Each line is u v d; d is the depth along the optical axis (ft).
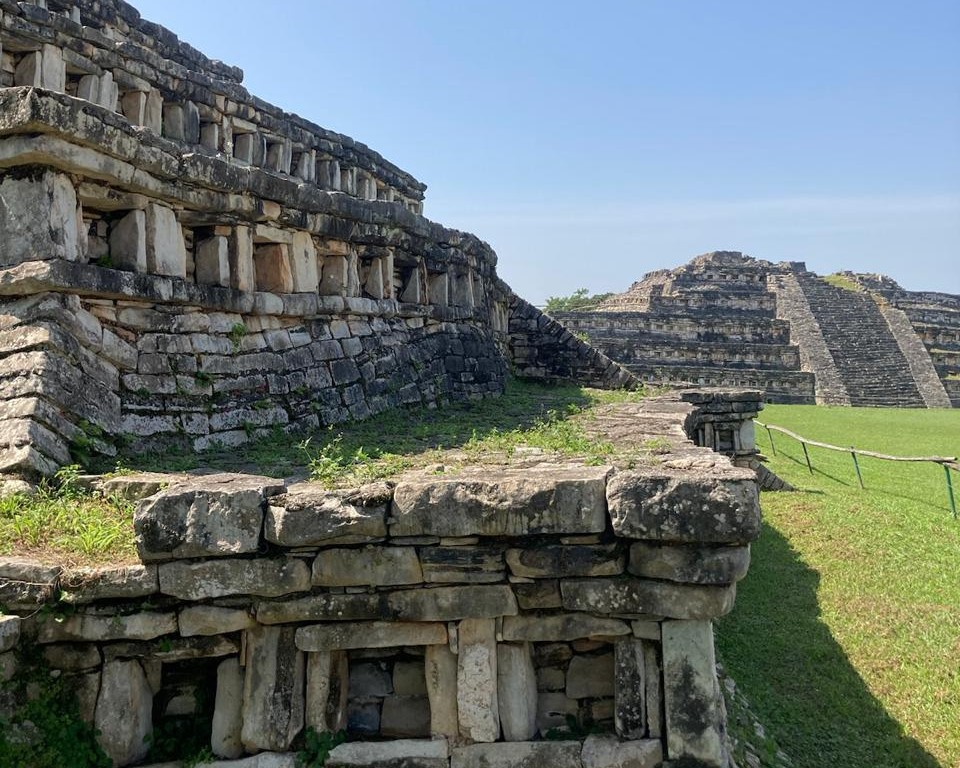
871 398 131.95
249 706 15.65
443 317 41.68
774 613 30.55
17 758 14.39
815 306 161.27
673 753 14.96
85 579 15.23
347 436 27.22
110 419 22.17
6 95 20.88
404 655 16.47
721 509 14.37
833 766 20.99
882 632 28.60
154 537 15.25
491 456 20.90
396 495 15.24
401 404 35.01
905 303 176.24
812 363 140.46
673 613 14.87
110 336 23.00
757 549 38.29
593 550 15.07
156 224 24.81
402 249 37.91
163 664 16.39
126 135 23.07
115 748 15.30
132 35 46.80
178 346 25.09
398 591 15.55
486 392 44.70
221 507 15.34
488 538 15.40
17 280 21.24
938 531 40.55
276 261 29.50
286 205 29.22
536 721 16.03
